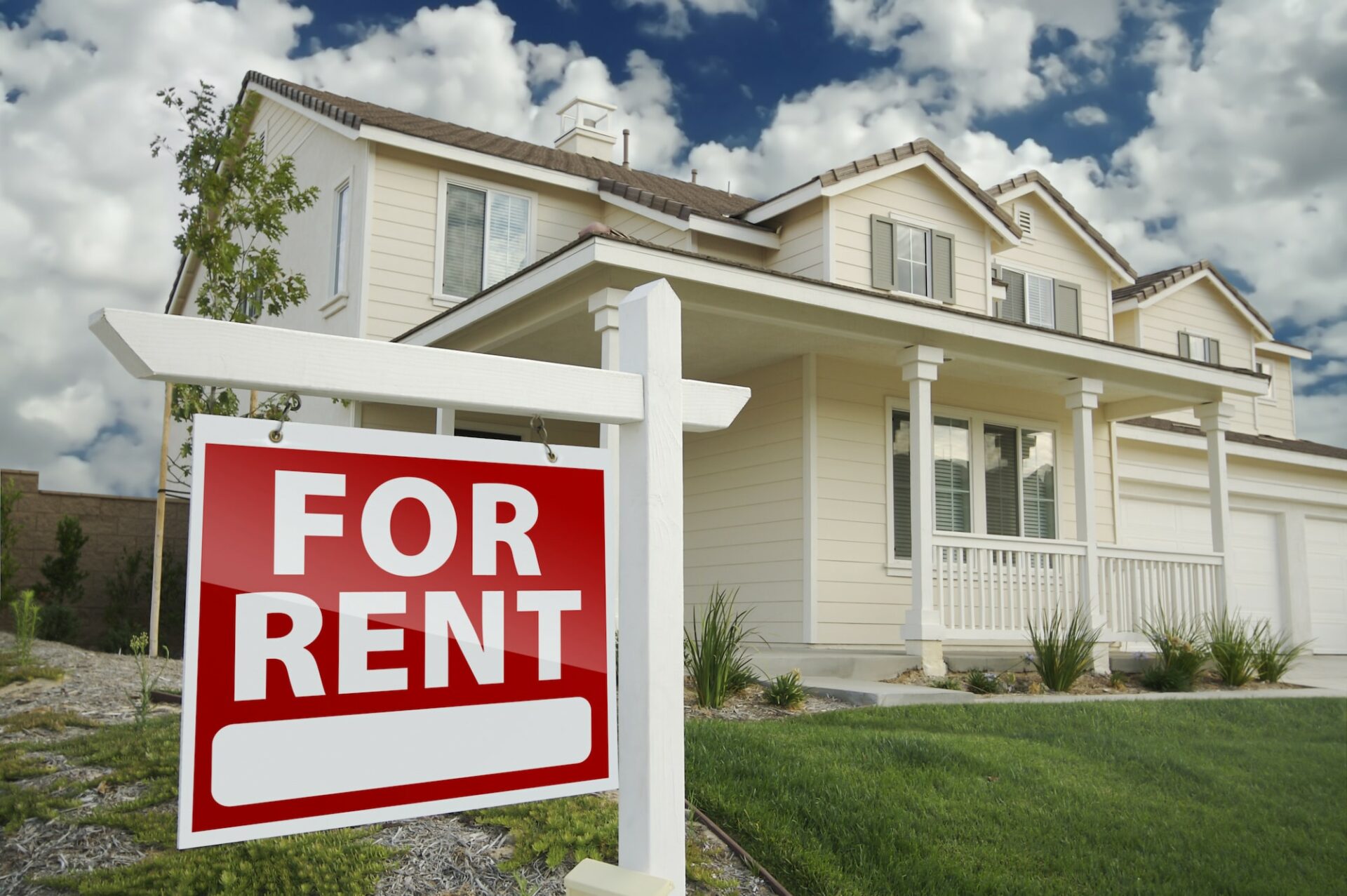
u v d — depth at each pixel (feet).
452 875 12.10
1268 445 53.67
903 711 23.17
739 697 24.26
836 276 38.27
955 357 33.55
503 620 5.17
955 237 42.16
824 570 34.81
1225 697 28.53
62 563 40.27
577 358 35.12
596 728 5.38
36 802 13.80
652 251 26.37
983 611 31.37
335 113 41.04
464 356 5.25
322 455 4.81
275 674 4.57
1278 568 54.49
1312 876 15.08
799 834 14.11
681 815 5.64
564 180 43.37
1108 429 45.78
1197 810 17.34
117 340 4.46
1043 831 15.47
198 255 31.42
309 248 44.70
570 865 12.31
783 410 36.42
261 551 4.60
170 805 13.61
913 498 30.91
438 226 41.01
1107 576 34.47
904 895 13.01
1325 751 21.90
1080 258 50.06
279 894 11.59
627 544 5.81
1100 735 21.54
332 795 4.64
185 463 35.12
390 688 4.83
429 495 5.06
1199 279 58.70
